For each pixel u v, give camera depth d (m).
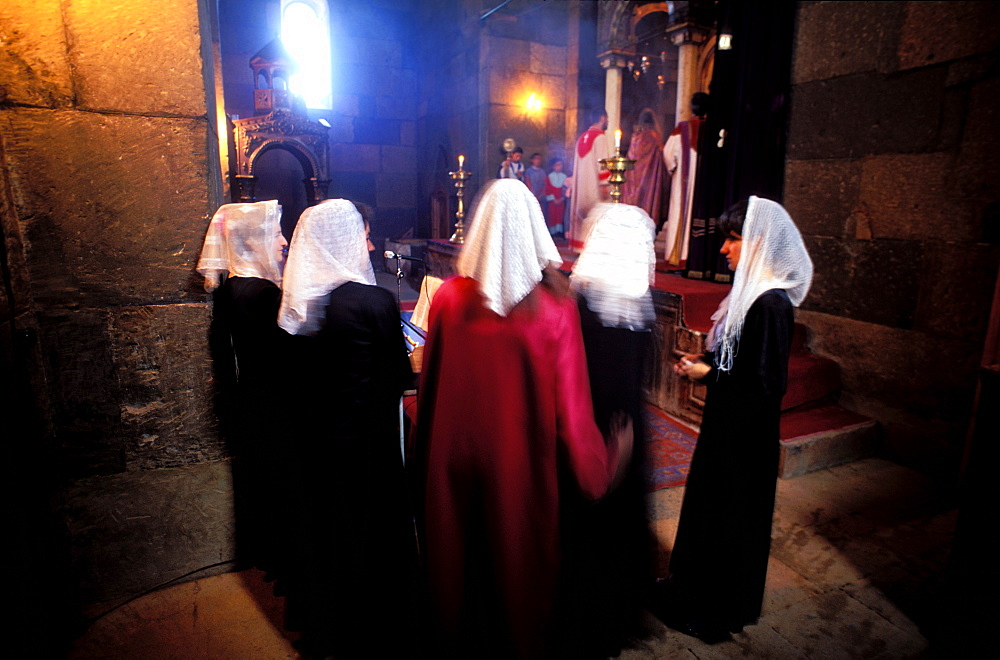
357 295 1.77
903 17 3.54
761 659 2.13
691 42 7.46
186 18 2.08
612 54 8.75
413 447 2.28
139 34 2.03
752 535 2.02
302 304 1.72
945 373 3.49
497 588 1.67
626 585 1.91
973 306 3.34
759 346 1.89
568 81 9.93
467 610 1.73
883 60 3.67
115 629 2.19
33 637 1.80
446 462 1.64
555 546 1.65
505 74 9.61
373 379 1.81
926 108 3.48
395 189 11.77
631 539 1.87
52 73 1.96
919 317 3.60
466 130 10.20
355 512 1.85
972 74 3.25
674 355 4.35
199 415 2.36
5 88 1.91
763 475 1.99
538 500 1.62
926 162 3.50
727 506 2.01
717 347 2.04
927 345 3.57
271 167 10.38
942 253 3.47
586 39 9.57
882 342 3.80
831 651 2.17
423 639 1.83
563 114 10.09
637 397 1.70
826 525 3.03
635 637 2.20
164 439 2.32
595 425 1.62
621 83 8.97
